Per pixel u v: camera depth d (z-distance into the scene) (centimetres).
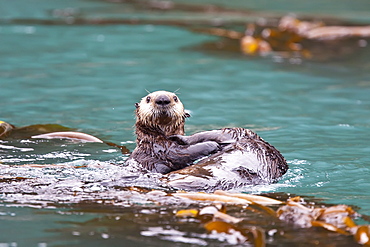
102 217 763
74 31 2708
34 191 864
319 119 1475
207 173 933
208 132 1084
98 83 1822
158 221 748
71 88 1753
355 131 1364
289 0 4428
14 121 1416
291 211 755
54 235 705
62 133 1269
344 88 1817
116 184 916
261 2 4281
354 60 2242
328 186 955
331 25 3038
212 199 822
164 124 1107
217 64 2136
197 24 3009
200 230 718
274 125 1418
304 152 1188
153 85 1809
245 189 920
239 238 692
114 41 2509
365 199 880
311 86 1842
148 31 2761
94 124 1409
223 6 3975
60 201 826
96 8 3559
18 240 689
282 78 1945
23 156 1136
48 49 2306
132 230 719
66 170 997
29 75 1897
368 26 2945
